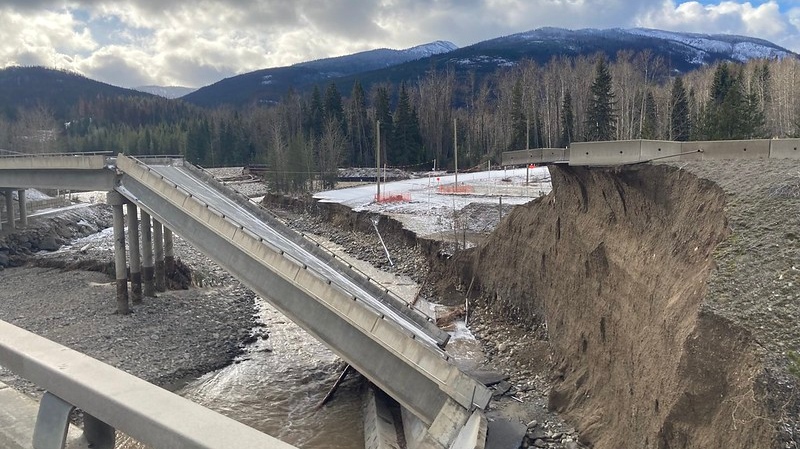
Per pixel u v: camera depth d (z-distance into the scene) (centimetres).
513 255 3191
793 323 1180
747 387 1117
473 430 1582
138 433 334
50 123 13612
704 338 1261
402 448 1888
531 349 2603
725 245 1462
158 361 2600
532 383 2323
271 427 2102
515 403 2153
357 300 1977
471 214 5134
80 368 390
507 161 2538
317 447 1959
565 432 1888
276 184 8356
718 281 1362
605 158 2116
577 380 2075
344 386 2439
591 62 12494
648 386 1470
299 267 2133
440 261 4034
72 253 4625
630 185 2042
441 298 3688
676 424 1242
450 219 5109
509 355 2641
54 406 389
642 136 5722
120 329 2923
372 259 4722
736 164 1767
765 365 1119
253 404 2277
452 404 1748
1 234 4728
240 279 2473
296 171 8350
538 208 3111
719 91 6156
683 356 1273
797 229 1390
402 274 4294
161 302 3356
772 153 1777
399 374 1942
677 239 1714
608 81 7069
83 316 3098
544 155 2362
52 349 421
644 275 1798
